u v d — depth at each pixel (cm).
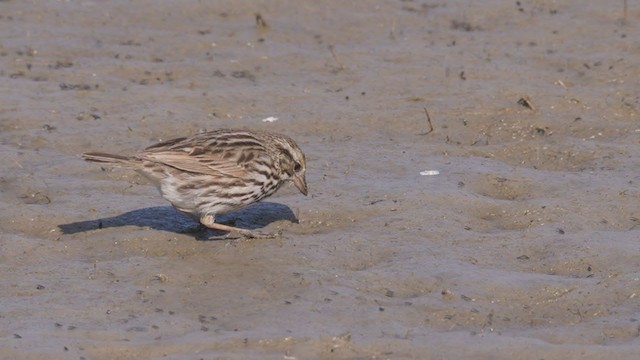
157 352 1128
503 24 2289
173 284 1291
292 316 1205
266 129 1817
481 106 1883
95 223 1456
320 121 1839
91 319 1202
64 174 1617
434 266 1317
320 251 1366
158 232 1425
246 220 1480
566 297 1241
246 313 1217
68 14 2331
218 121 1845
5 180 1596
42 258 1362
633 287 1245
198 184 1386
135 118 1841
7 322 1191
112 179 1605
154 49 2183
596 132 1784
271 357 1119
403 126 1825
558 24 2262
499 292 1252
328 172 1623
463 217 1464
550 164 1681
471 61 2094
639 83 1970
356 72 2056
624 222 1445
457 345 1138
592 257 1331
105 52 2158
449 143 1762
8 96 1911
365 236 1406
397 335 1162
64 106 1878
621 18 2272
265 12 2366
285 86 1994
